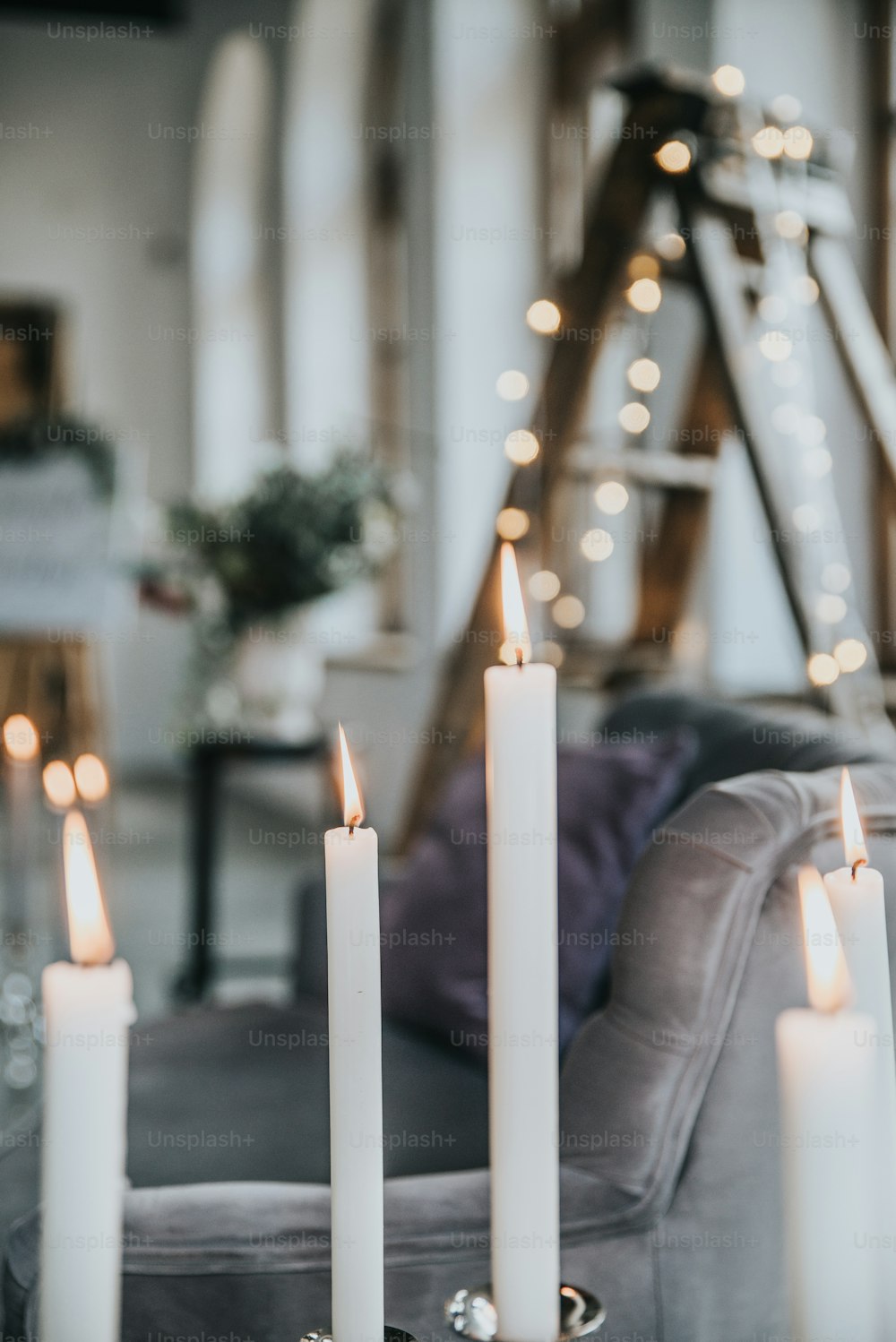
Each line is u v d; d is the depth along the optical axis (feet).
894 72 8.73
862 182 8.88
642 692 5.87
